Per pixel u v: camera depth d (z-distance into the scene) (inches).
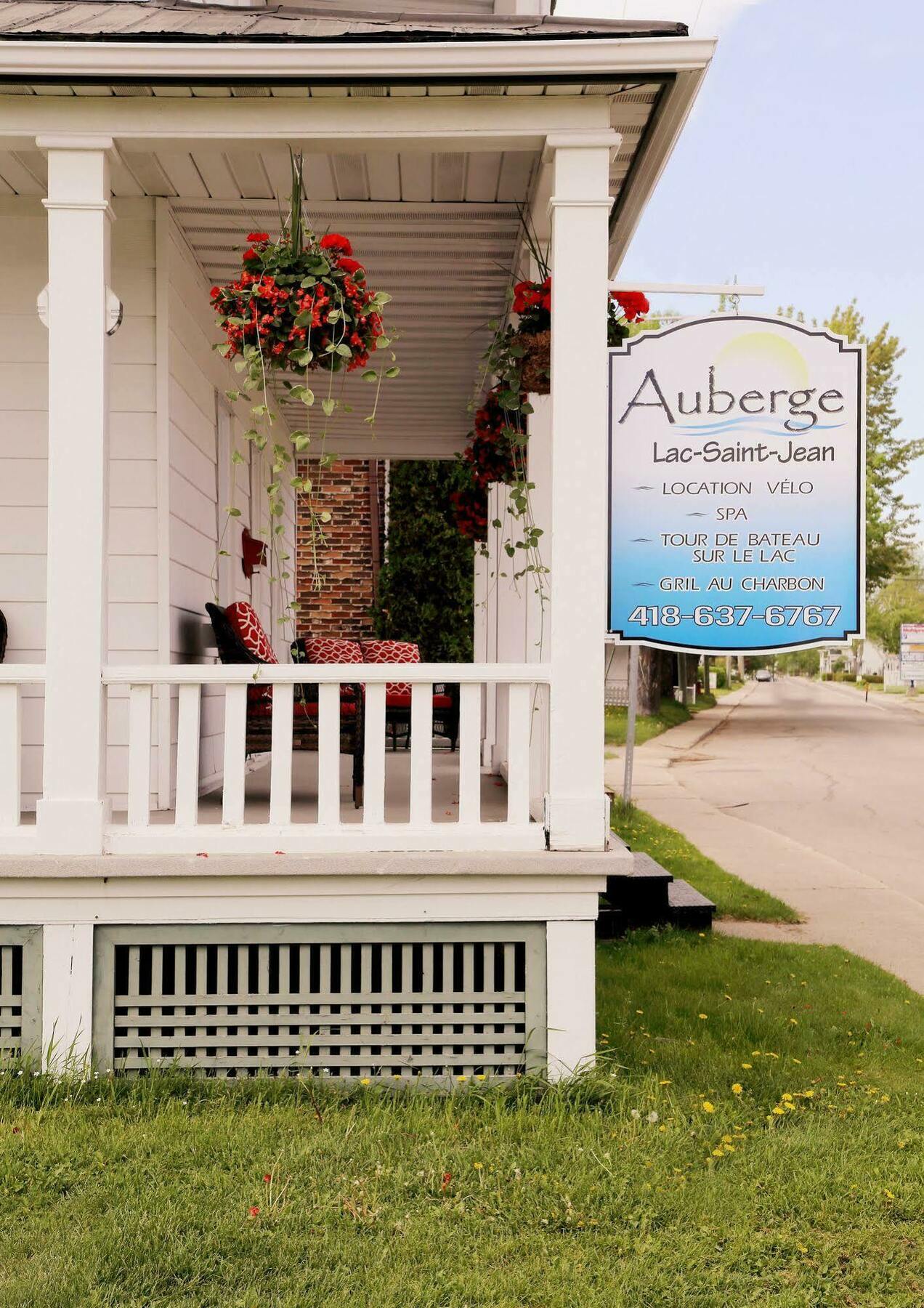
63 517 153.3
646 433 200.4
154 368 211.5
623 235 217.9
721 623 199.5
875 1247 119.3
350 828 157.1
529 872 152.7
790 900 301.6
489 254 235.3
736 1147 140.1
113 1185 124.6
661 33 147.1
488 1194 125.6
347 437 410.0
